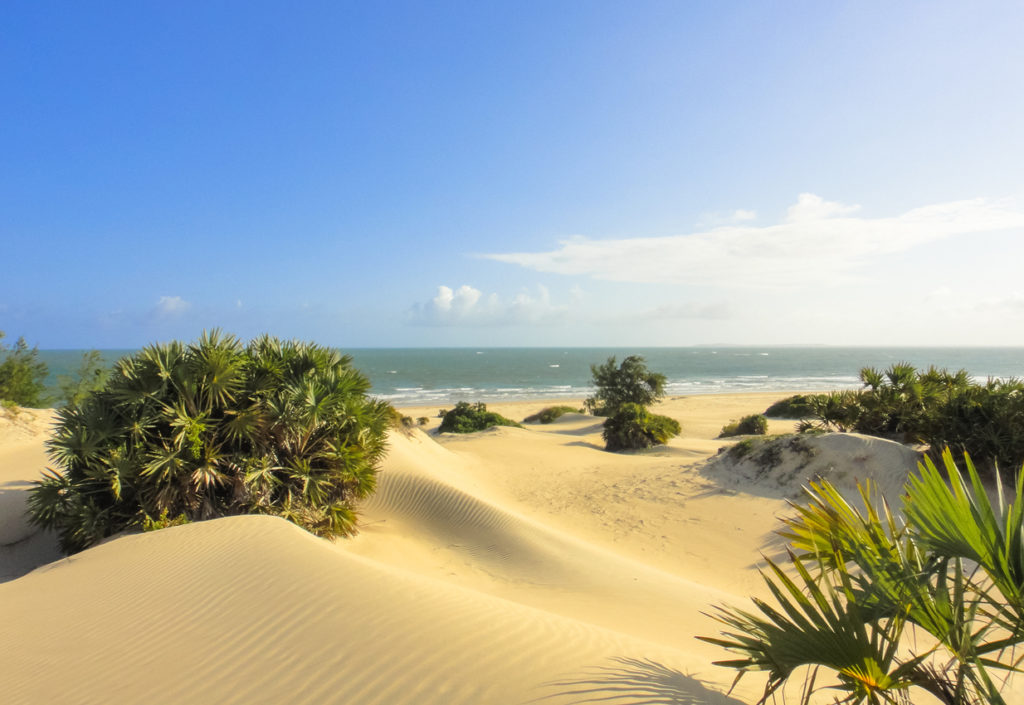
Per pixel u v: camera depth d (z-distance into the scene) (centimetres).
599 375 4328
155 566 720
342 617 514
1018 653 609
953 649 293
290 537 776
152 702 416
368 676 421
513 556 1169
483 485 1950
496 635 481
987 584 813
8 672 485
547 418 4222
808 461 1552
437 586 631
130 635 537
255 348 1284
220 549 750
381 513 1481
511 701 378
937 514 321
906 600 306
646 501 1617
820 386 8594
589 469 2084
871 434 1762
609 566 1071
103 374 3027
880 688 283
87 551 873
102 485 1109
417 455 1959
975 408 1368
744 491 1559
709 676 445
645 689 396
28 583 764
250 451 1188
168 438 1127
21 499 1497
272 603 560
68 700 430
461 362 17988
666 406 5128
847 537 370
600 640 509
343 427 1288
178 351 1153
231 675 444
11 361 2994
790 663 302
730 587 1058
